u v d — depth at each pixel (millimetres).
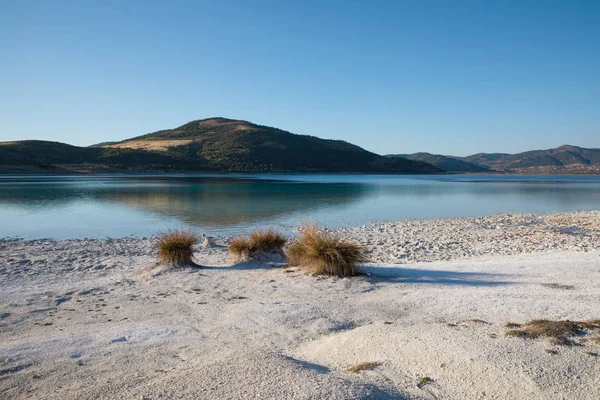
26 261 12938
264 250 12039
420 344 4645
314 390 3547
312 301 7520
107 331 6145
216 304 7656
